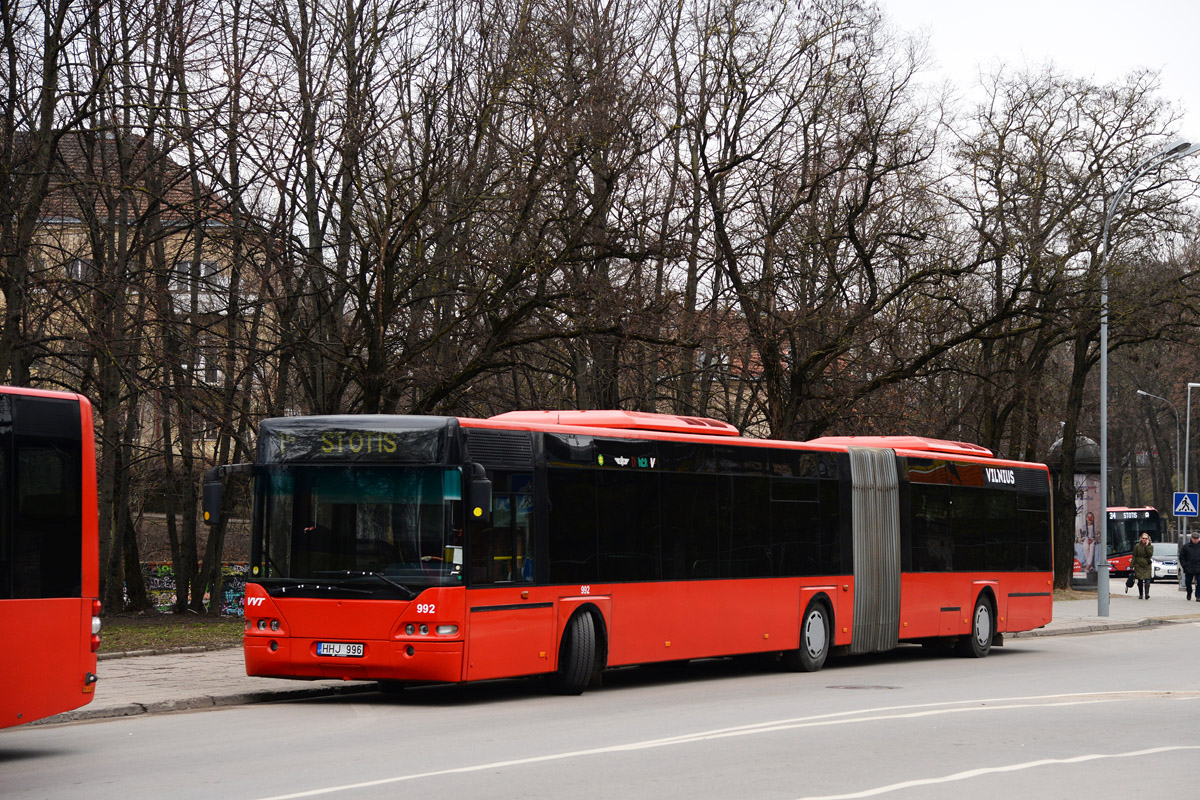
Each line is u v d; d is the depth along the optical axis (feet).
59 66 82.74
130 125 81.25
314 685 55.11
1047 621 89.25
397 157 90.02
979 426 143.33
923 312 111.65
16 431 36.47
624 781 31.40
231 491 104.99
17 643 35.91
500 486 51.03
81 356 86.33
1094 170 127.65
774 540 66.39
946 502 80.02
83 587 37.73
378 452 49.55
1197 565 145.28
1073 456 153.48
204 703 49.70
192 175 90.58
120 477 105.50
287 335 91.81
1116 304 119.03
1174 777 33.14
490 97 88.89
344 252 93.66
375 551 48.85
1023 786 31.45
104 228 89.20
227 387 96.53
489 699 52.75
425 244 88.89
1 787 31.35
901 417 115.96
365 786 30.37
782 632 66.54
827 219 110.22
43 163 80.59
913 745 38.60
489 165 90.17
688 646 60.18
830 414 108.06
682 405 116.16
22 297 77.82
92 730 42.47
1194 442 268.62
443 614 47.96
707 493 62.18
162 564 148.66
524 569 51.78
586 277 88.22
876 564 73.67
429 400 87.30
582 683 54.24
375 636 48.11
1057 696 54.29
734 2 102.53
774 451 67.05
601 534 55.77
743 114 106.11
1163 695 54.85
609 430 57.06
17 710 35.83
